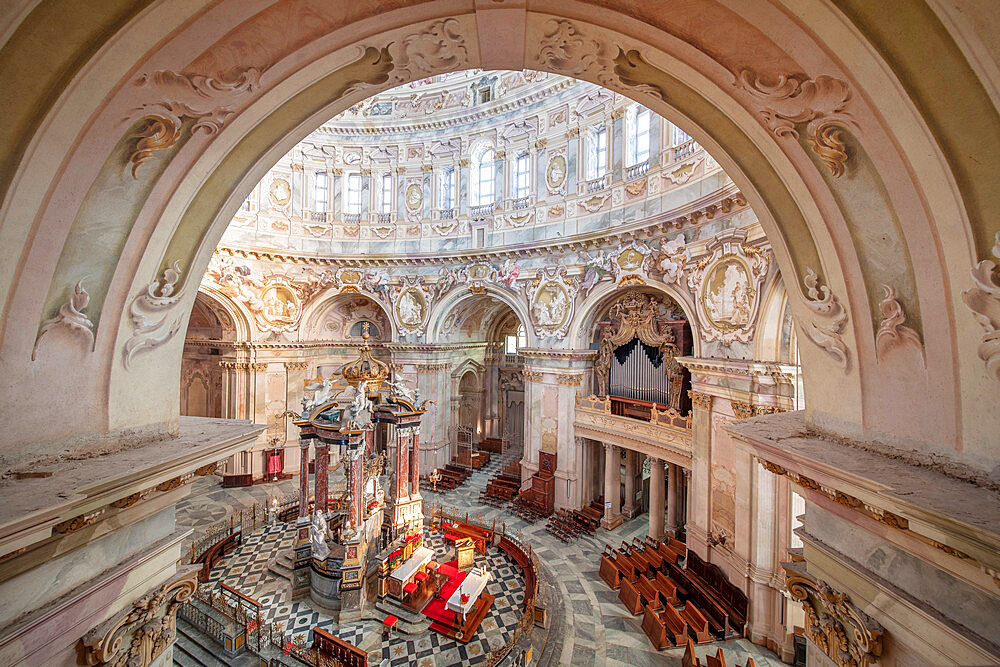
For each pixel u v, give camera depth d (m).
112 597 3.42
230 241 19.17
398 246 21.27
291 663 9.04
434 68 3.99
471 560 12.52
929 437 2.97
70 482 2.68
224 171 3.77
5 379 2.67
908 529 2.80
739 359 10.98
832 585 3.68
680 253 13.15
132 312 3.45
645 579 11.78
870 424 3.45
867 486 2.81
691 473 12.88
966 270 2.60
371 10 3.16
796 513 9.52
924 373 2.99
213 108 3.17
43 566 2.88
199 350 21.89
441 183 21.09
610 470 16.31
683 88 3.73
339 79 3.76
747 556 10.20
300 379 21.70
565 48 3.75
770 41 2.91
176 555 4.16
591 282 16.25
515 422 26.56
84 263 3.02
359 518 11.79
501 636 10.11
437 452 21.31
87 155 2.70
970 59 2.14
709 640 9.82
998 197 2.39
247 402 20.19
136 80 2.65
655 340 15.43
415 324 21.14
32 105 2.35
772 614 9.69
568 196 17.28
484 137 19.86
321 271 21.44
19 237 2.56
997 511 2.30
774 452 3.77
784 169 3.56
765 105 3.27
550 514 17.19
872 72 2.54
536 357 18.20
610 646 9.84
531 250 18.05
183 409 21.95
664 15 3.11
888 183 2.91
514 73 18.89
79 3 2.18
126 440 3.52
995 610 2.45
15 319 2.67
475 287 19.69
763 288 10.22
